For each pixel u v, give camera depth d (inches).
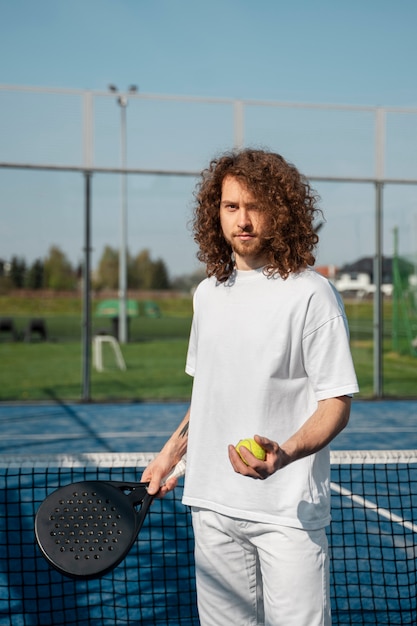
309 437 67.2
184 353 620.1
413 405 426.6
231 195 74.7
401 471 230.2
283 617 70.6
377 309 441.4
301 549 71.4
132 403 430.3
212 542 76.5
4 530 171.8
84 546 68.7
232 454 62.9
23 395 460.8
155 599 137.9
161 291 658.2
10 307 628.4
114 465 117.6
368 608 132.9
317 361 71.5
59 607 135.1
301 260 74.5
